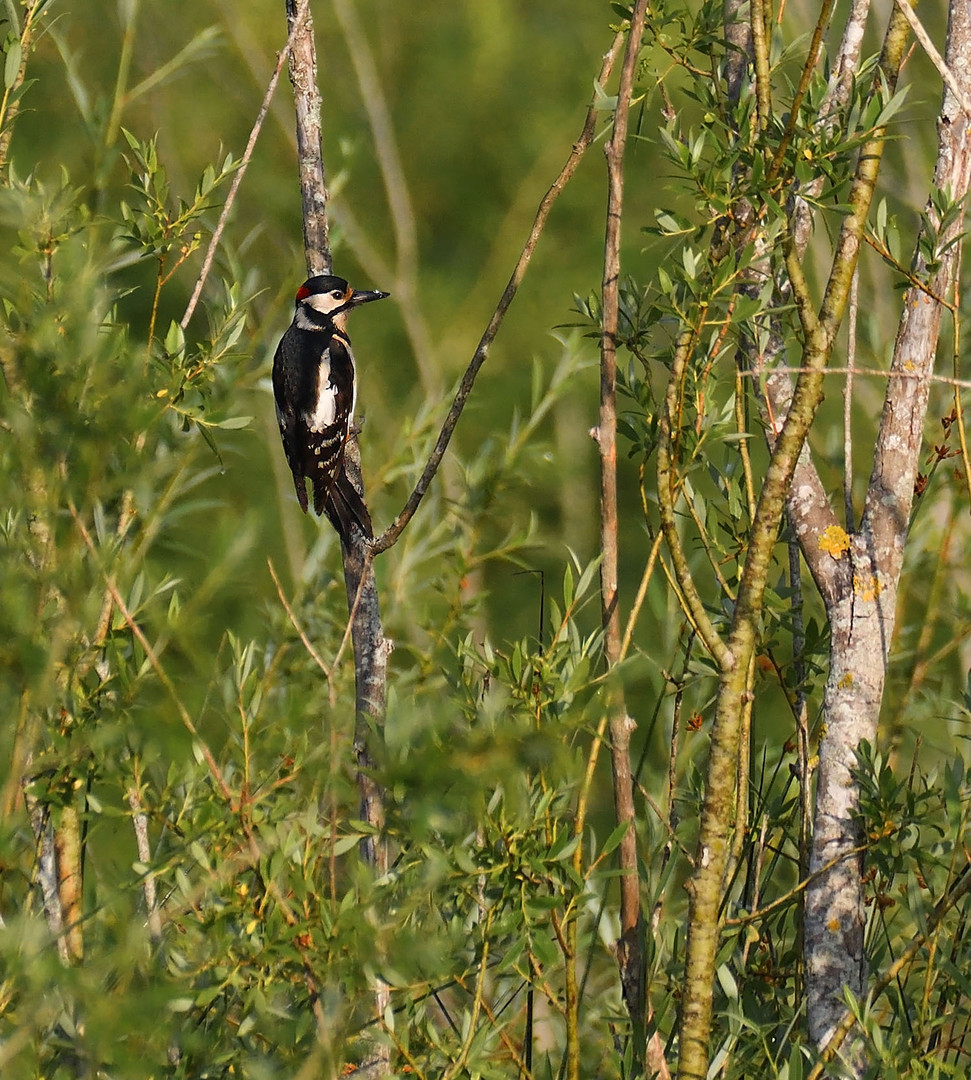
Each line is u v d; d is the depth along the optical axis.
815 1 16.97
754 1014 8.41
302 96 10.65
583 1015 9.56
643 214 28.94
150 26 25.53
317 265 10.51
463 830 7.40
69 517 6.91
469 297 28.36
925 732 10.05
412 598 12.30
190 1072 6.95
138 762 7.24
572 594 7.98
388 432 22.22
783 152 7.27
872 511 8.52
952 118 8.21
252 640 7.86
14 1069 6.54
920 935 7.95
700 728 9.49
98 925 7.71
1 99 9.34
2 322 7.28
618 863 8.58
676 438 7.72
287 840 6.90
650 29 8.70
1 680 6.67
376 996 7.31
